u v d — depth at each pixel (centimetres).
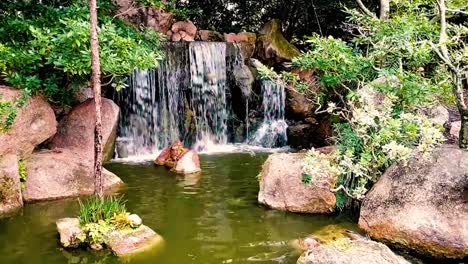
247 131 1338
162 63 1220
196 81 1283
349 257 470
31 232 603
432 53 711
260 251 547
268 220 652
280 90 1305
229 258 528
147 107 1199
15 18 866
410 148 589
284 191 702
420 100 638
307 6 1516
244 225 633
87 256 532
